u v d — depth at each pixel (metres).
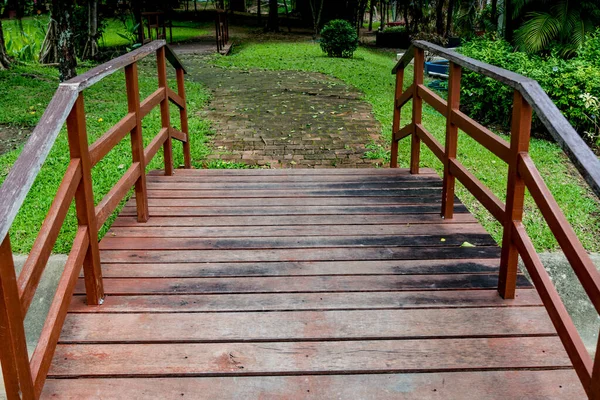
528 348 2.73
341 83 12.02
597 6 10.46
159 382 2.52
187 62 14.80
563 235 2.41
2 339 2.01
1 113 8.63
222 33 17.81
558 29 10.17
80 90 2.66
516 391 2.47
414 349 2.72
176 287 3.27
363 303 3.10
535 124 8.62
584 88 8.19
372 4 26.81
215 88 11.27
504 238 3.11
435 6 22.19
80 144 2.79
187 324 2.91
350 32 16.33
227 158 7.17
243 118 9.02
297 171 5.66
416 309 3.05
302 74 13.02
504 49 10.02
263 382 2.52
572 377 2.55
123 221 4.28
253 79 12.29
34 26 16.61
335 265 3.55
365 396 2.44
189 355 2.68
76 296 3.17
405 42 22.11
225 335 2.82
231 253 3.72
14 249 4.62
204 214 4.43
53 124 2.35
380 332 2.85
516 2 10.60
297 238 3.96
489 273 3.45
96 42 15.23
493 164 6.84
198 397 2.43
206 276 3.40
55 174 6.05
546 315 3.00
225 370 2.58
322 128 8.55
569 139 2.30
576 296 4.52
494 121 9.63
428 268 3.51
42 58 13.91
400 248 3.80
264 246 3.83
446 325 2.91
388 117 9.14
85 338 2.79
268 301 3.12
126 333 2.83
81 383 2.51
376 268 3.50
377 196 4.86
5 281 1.98
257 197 4.85
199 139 7.76
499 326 2.90
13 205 1.92
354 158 7.26
